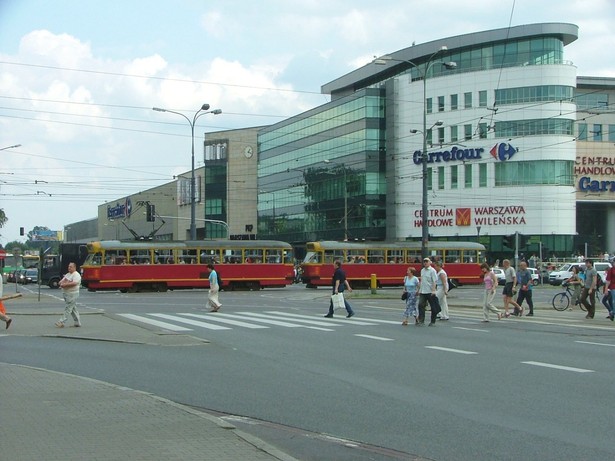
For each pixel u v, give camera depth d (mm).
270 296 39031
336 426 8586
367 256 48812
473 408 9477
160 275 43500
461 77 70875
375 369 12828
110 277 42625
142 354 15023
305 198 87188
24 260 89312
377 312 27703
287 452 7445
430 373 12328
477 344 16594
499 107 69000
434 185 72375
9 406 9000
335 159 80875
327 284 47781
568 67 68062
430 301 21672
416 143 73562
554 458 7086
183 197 109062
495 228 69188
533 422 8633
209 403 9938
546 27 67375
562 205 67750
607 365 13141
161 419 8250
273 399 10188
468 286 53781
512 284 24812
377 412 9305
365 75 83812
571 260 66250
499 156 68562
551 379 11633
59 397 9633
